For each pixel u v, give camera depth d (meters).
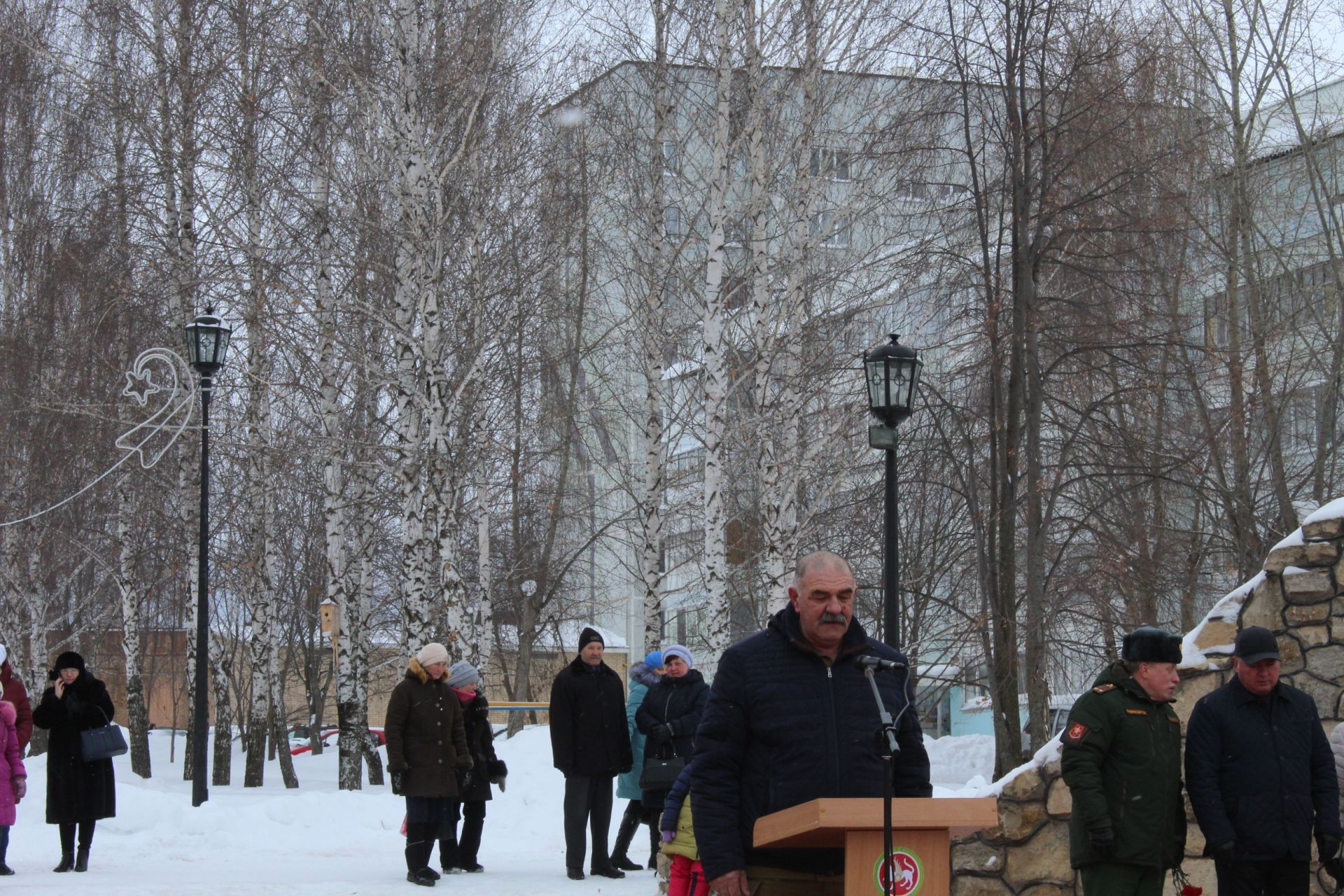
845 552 27.81
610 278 29.70
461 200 24.31
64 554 35.44
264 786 31.44
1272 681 8.20
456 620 24.38
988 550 22.92
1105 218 22.33
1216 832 8.09
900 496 25.03
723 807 5.84
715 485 21.92
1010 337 21.64
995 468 21.73
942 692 27.73
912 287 23.41
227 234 23.70
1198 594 28.16
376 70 23.56
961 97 22.59
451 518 24.69
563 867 15.42
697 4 22.95
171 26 25.58
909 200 24.23
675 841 8.74
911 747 5.95
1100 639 29.23
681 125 25.80
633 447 38.84
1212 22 28.20
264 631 30.59
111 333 29.09
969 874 10.48
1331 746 8.77
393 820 18.92
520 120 24.58
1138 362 23.19
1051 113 22.03
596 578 46.34
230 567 32.41
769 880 5.87
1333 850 8.29
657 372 26.25
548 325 30.52
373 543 34.53
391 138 22.95
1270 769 8.16
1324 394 27.28
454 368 25.28
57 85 30.47
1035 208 22.31
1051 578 24.52
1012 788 10.47
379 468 25.94
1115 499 23.73
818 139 23.16
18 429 30.81
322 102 23.81
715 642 21.80
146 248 25.72
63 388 29.66
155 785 27.61
